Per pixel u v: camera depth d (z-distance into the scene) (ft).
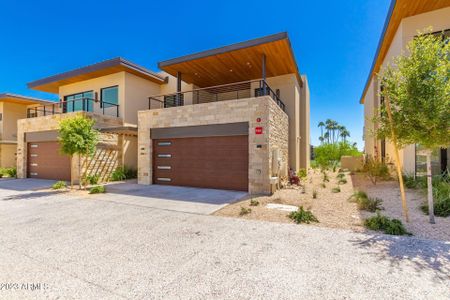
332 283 8.39
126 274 9.21
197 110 31.99
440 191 18.86
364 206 19.08
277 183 29.89
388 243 11.89
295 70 38.96
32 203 23.16
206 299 7.53
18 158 47.62
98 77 47.03
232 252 11.17
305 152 53.16
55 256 10.92
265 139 27.35
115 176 41.34
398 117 15.17
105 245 12.21
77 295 7.82
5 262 10.34
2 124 59.41
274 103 30.27
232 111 29.58
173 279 8.79
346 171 56.03
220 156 30.81
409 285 8.19
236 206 21.13
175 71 38.37
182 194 27.32
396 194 23.25
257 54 32.01
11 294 7.88
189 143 33.12
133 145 46.55
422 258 10.20
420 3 26.27
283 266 9.71
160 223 16.11
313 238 12.84
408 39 28.53
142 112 36.65
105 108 46.19
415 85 13.93
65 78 47.60
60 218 17.56
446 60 13.71
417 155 27.55
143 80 47.80
